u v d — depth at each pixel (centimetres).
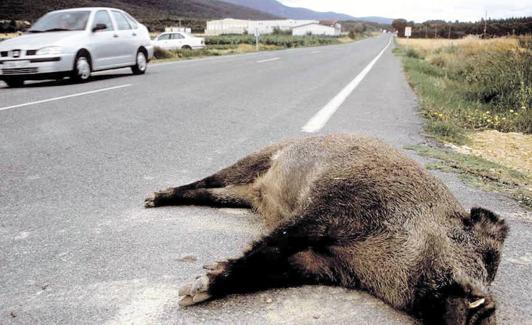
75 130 816
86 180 569
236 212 487
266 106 1120
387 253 327
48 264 372
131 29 1736
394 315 319
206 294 319
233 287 328
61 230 433
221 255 390
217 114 997
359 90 1487
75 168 613
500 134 1023
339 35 15512
